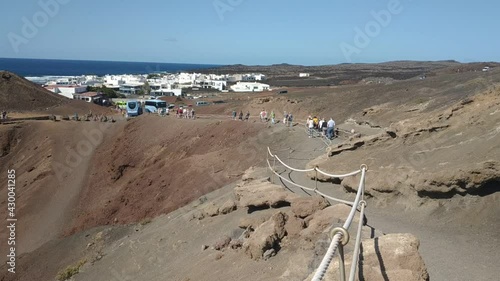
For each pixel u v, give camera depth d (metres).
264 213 12.61
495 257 7.97
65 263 21.64
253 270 9.09
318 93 65.69
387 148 14.60
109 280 15.35
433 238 9.16
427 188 10.69
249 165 24.28
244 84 135.25
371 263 6.32
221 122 36.28
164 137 39.16
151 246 16.45
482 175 9.66
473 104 13.98
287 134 29.59
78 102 74.00
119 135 43.16
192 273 11.05
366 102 44.72
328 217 9.34
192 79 155.75
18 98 65.94
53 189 34.44
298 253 8.66
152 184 28.48
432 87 43.06
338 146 16.58
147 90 119.94
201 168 26.69
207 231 14.55
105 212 27.47
